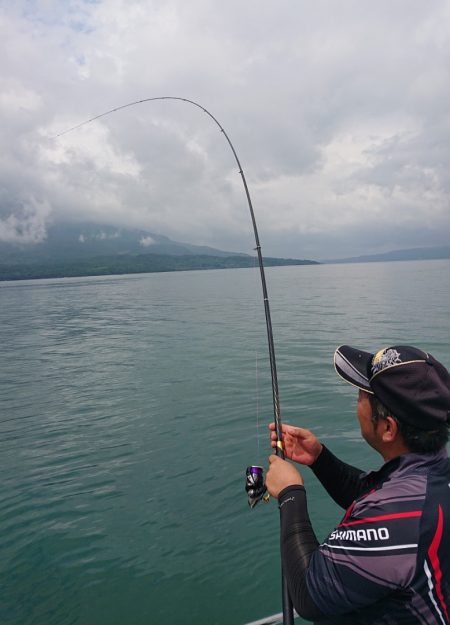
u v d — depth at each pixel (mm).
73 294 49250
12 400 9594
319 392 8836
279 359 12039
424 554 1261
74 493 5297
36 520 4746
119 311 28594
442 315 19281
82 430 7496
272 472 1729
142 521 4652
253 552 4098
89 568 3977
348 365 1622
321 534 4277
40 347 16328
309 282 50625
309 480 5211
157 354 13789
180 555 4098
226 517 4668
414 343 13406
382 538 1286
